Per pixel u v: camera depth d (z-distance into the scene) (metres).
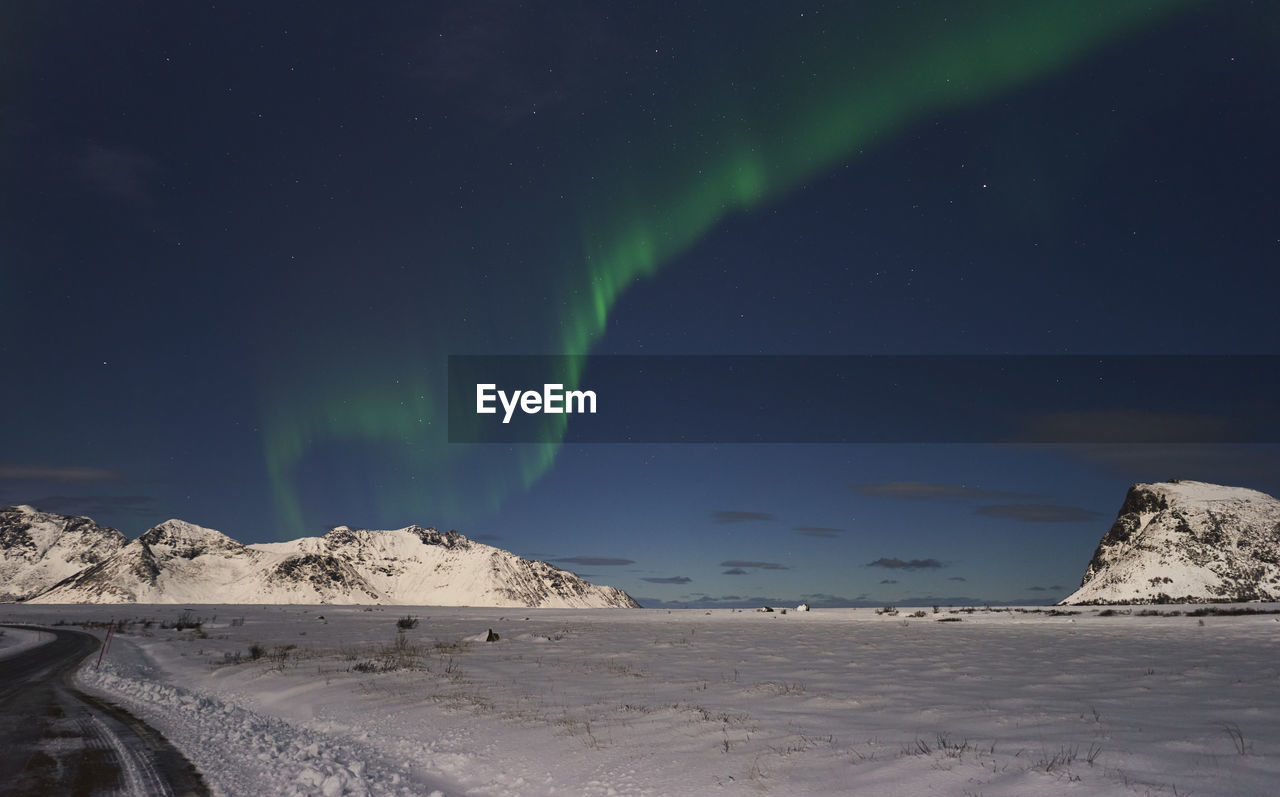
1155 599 110.69
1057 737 12.20
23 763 12.22
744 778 10.34
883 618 80.38
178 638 52.22
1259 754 10.43
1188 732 12.41
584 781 10.84
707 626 67.38
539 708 17.23
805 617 87.94
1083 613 73.94
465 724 15.59
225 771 11.62
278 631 62.72
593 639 46.56
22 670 29.89
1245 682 19.44
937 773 9.81
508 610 166.00
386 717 16.91
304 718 18.00
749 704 17.20
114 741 14.20
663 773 10.94
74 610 153.62
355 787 10.62
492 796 10.56
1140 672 22.73
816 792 9.46
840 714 15.45
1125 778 9.09
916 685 20.66
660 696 18.95
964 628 56.16
